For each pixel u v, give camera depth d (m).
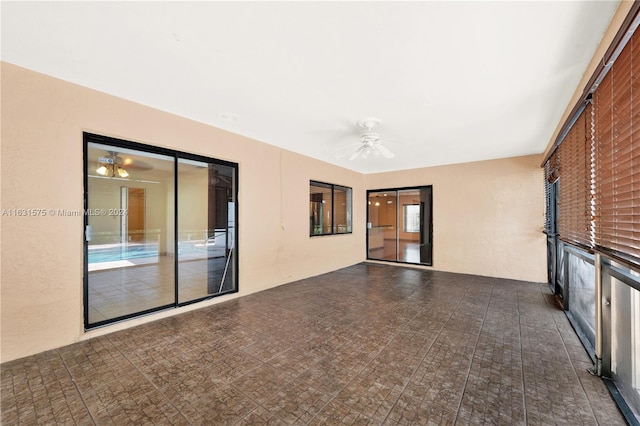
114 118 2.90
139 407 1.79
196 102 3.05
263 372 2.19
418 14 1.70
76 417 1.71
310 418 1.69
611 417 1.69
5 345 2.32
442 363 2.32
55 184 2.56
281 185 4.88
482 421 1.65
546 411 1.74
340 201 6.52
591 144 2.27
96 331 2.82
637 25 1.43
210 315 3.43
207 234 3.90
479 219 5.72
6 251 2.33
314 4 1.62
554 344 2.66
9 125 2.33
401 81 2.53
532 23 1.76
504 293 4.38
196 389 1.98
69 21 1.79
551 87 2.61
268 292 4.44
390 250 7.89
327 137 4.29
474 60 2.19
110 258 3.17
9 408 1.78
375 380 2.08
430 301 3.98
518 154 5.22
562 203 3.50
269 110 3.24
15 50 2.13
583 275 3.02
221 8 1.66
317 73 2.41
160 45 2.04
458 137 4.14
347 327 3.06
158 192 3.52
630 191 1.60
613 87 1.80
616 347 2.04
